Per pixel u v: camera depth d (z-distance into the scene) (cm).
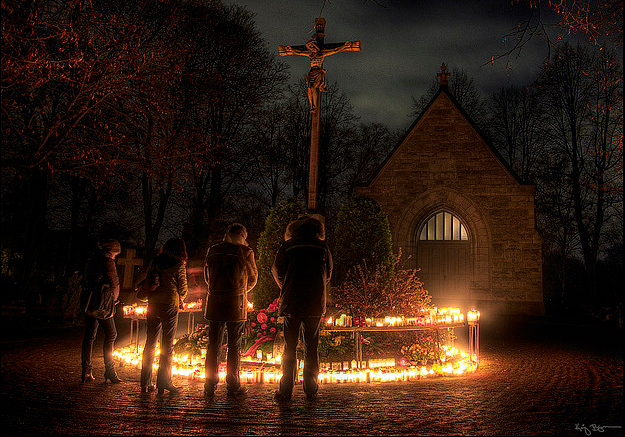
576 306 3066
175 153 1513
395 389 713
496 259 2320
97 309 711
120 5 1507
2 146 1106
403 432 483
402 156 2428
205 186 2730
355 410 575
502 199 2345
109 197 2442
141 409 569
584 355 1137
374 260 1141
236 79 2559
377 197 2425
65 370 837
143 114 1373
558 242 3569
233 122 2767
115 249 741
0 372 796
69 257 2812
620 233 3170
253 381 763
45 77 1020
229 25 2520
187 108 1972
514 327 1836
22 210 1952
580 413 565
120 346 1184
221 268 664
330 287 1003
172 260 680
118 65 1172
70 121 1180
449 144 2406
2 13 923
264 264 1076
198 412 559
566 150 3133
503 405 605
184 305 1022
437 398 646
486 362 1020
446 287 2369
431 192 2391
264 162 3003
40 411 546
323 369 805
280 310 646
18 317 1602
